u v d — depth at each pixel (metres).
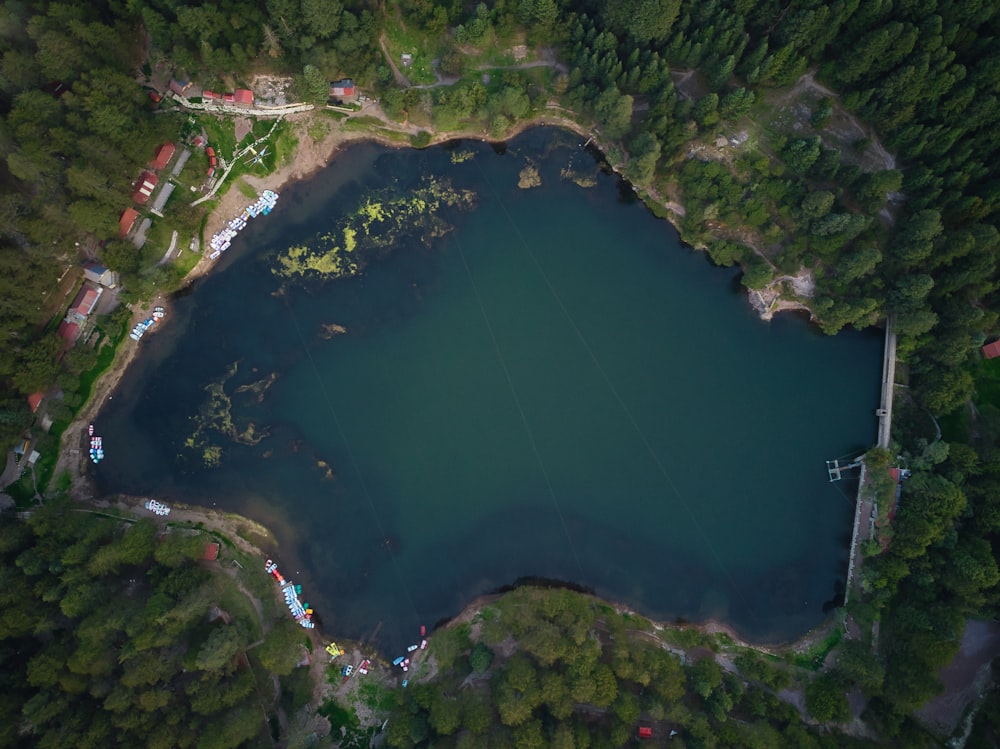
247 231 85.56
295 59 81.88
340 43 78.88
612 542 86.38
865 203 78.19
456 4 81.19
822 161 77.50
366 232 86.69
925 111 75.06
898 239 78.00
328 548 84.81
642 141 80.56
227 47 80.00
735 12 76.12
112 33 74.88
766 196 81.38
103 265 81.19
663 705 73.94
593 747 72.62
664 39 78.75
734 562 86.19
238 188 84.94
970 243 73.19
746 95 77.12
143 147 77.94
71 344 80.88
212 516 83.75
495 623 78.62
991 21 71.50
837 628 82.56
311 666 81.62
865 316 82.06
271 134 85.12
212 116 84.38
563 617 76.00
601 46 78.94
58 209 73.31
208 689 72.19
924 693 71.75
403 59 85.25
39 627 70.38
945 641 72.88
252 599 81.44
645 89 81.25
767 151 81.75
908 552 76.50
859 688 79.06
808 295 84.38
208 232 84.56
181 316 85.06
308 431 85.88
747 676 80.00
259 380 85.44
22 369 75.50
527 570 85.81
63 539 75.06
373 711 80.75
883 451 80.50
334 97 84.38
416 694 76.00
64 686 69.00
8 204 70.12
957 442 80.62
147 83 82.94
